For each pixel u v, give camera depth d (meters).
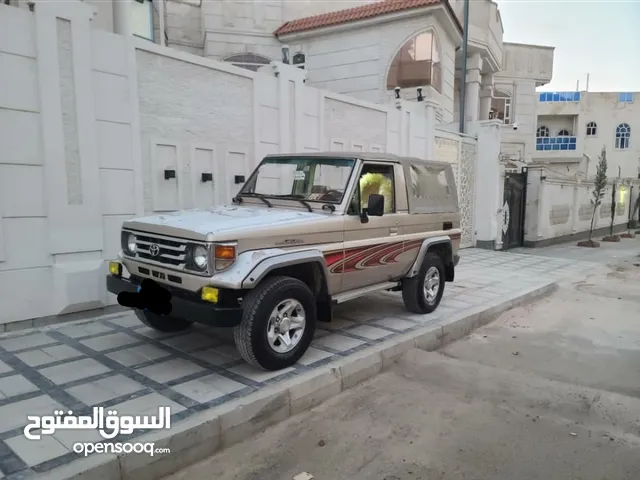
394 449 3.67
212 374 4.46
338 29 17.20
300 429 3.98
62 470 2.98
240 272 4.11
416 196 6.35
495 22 21.22
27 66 5.31
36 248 5.52
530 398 4.51
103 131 5.99
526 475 3.33
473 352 5.94
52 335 5.39
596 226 22.36
